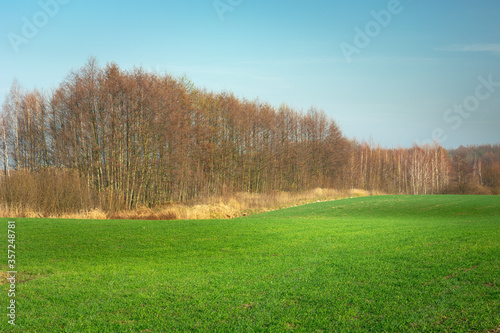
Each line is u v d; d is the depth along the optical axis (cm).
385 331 738
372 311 843
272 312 862
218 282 1119
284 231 2220
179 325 805
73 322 832
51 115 5025
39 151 5038
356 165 8831
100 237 1998
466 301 854
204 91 5959
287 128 7206
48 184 3347
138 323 820
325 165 7750
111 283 1123
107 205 3797
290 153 7012
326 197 6078
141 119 4753
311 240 1873
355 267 1233
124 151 4725
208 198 4569
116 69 4653
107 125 4688
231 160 6059
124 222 2650
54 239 1917
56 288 1074
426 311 818
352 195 6644
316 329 768
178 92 5244
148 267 1351
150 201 4941
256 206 4694
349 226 2441
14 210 3105
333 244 1730
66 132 4772
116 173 4625
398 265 1227
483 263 1140
